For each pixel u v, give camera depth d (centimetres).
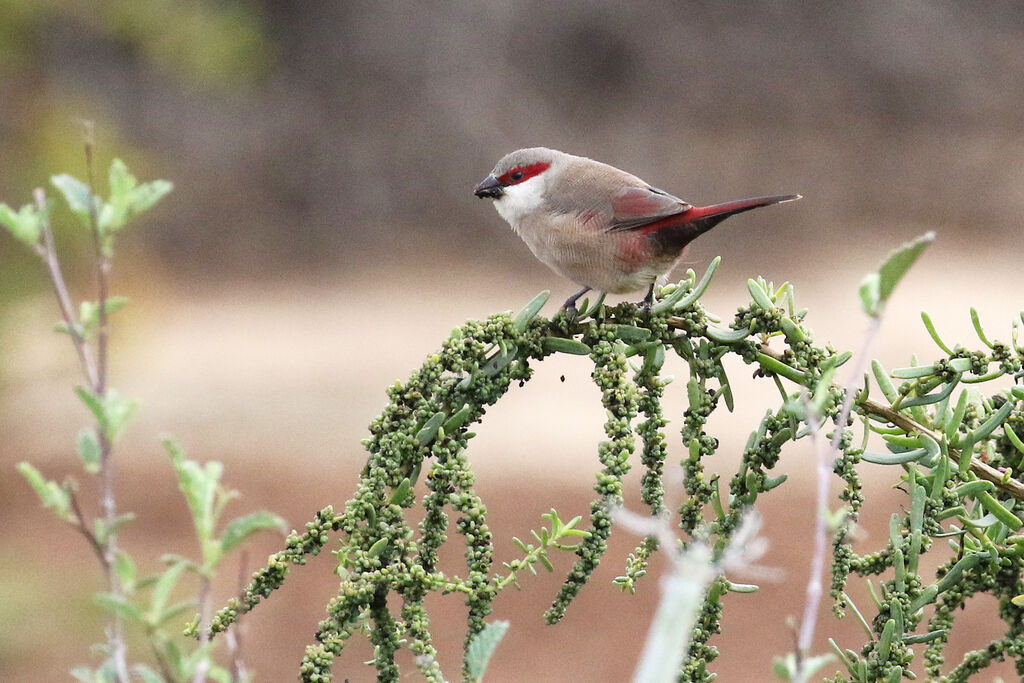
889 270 181
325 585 1291
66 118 1519
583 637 1183
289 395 2159
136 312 1638
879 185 3234
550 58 3262
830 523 169
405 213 3209
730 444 1681
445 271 3095
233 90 2231
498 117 3212
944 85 3347
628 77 3284
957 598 287
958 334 2220
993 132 3297
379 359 2442
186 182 3086
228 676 174
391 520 264
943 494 283
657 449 283
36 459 1706
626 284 538
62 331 179
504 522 1495
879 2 3369
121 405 175
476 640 196
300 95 3225
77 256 1382
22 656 992
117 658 168
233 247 3131
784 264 3003
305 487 1653
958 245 2989
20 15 1559
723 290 2817
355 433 1947
